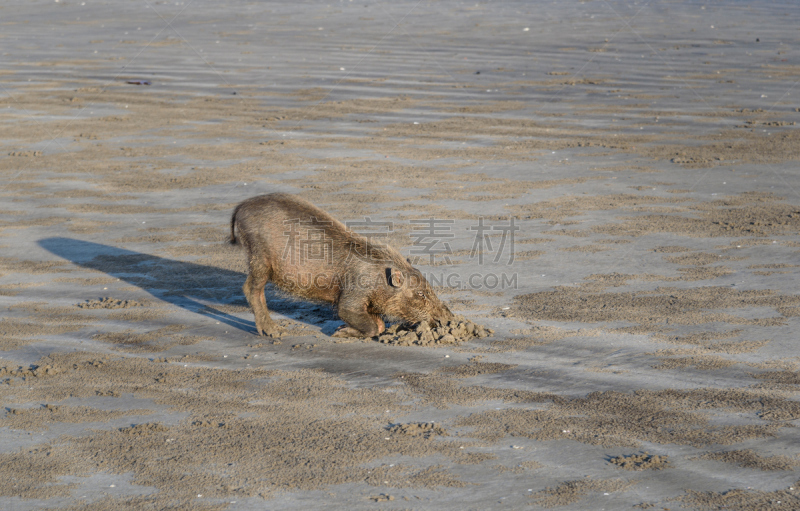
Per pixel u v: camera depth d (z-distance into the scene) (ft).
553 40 171.94
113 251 55.83
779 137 86.22
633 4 248.73
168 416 32.04
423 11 241.14
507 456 28.27
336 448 29.09
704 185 69.05
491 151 84.94
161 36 189.37
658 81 123.54
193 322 42.86
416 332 39.70
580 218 60.85
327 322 42.91
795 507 24.64
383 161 81.66
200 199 69.36
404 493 26.08
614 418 30.89
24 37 188.96
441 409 32.14
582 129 94.22
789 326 39.45
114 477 27.48
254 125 101.19
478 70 137.69
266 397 33.68
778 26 185.06
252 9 255.91
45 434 30.68
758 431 29.37
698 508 24.82
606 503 25.25
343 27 203.21
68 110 111.75
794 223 57.31
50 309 44.96
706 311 41.93
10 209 66.95
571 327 40.65
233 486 26.71
